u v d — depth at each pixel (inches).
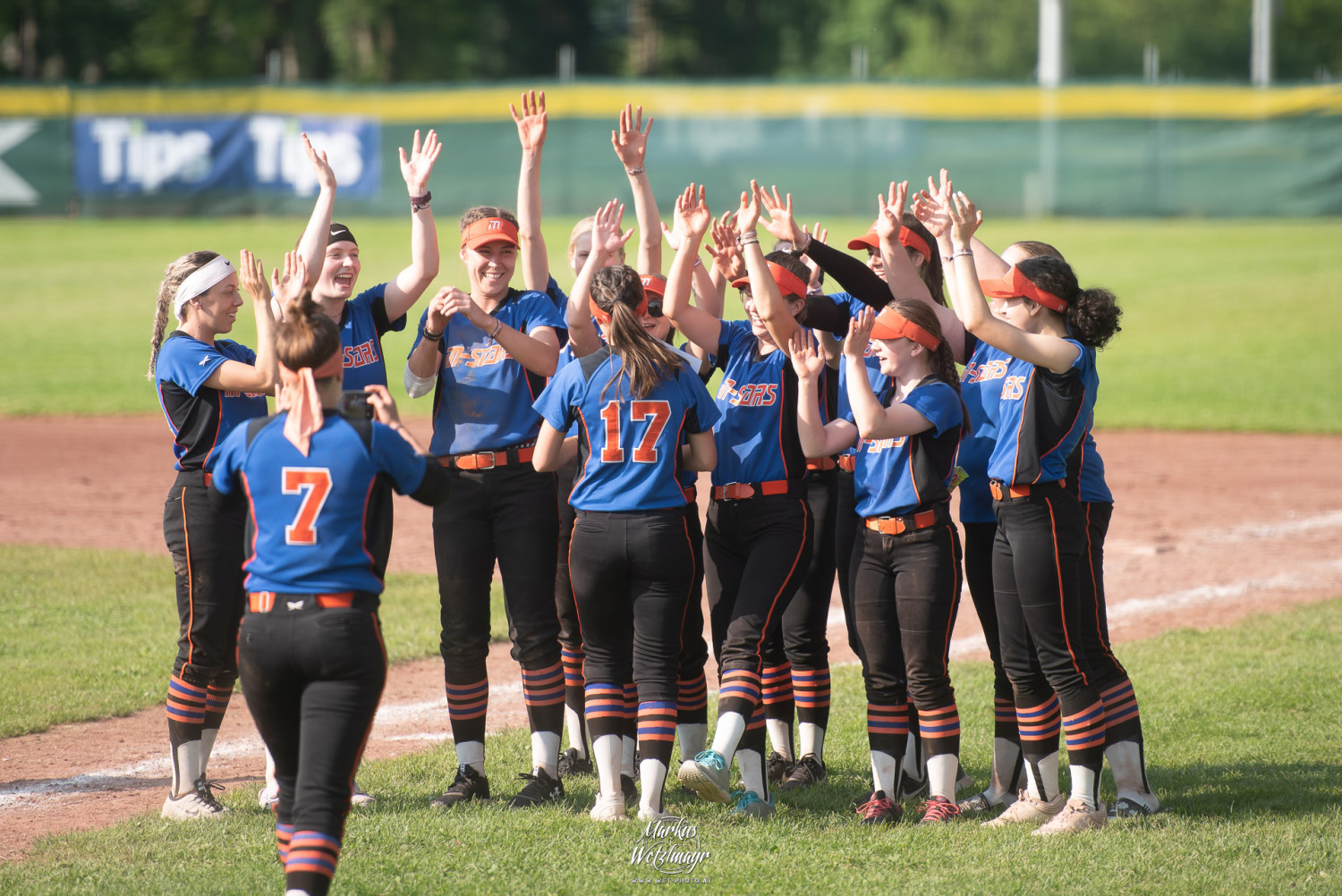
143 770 872.9
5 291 3376.0
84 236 4202.8
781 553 769.6
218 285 773.3
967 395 776.9
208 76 7362.2
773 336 759.7
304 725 574.6
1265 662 1048.8
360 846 698.2
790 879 660.7
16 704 973.2
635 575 740.0
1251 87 4370.1
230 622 775.7
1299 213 4404.5
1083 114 4416.8
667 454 733.9
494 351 791.1
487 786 793.6
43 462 1919.3
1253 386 2439.7
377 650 585.3
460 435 787.4
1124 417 2240.4
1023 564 717.3
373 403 613.0
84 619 1189.7
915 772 823.1
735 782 837.2
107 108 4466.0
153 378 791.7
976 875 662.5
